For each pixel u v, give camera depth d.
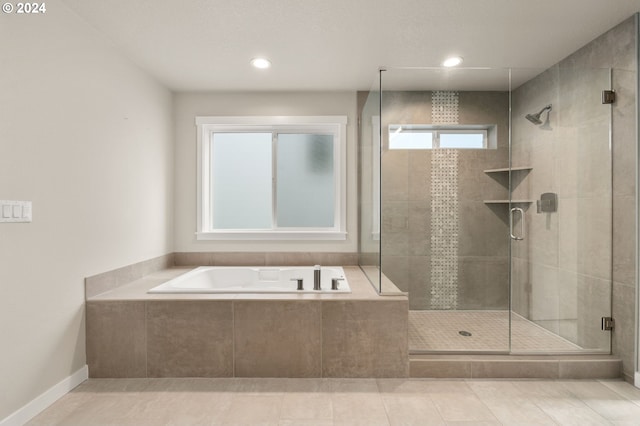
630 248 2.09
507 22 2.10
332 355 2.13
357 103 3.31
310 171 3.43
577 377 2.13
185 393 1.94
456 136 2.44
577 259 2.29
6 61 1.54
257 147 3.44
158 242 3.02
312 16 2.02
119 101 2.43
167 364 2.12
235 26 2.13
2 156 1.52
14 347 1.59
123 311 2.10
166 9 1.95
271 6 1.92
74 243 1.98
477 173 2.46
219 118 3.29
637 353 2.05
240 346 2.11
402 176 2.48
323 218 3.43
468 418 1.71
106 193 2.28
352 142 3.33
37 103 1.71
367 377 2.12
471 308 2.54
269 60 2.61
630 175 2.08
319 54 2.52
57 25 1.83
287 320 2.12
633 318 2.06
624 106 2.10
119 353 2.11
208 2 1.88
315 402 1.85
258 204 3.44
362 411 1.77
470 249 2.52
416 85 2.43
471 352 2.23
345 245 3.34
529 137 2.38
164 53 2.48
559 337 2.32
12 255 1.57
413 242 2.51
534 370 2.13
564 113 2.30
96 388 1.98
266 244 3.34
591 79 2.23
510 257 2.44
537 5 1.92
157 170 2.99
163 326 2.11
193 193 3.33
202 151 3.33
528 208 2.40
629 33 2.06
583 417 1.72
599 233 2.22
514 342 2.35
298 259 3.34
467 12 1.99
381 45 2.39
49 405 1.79
